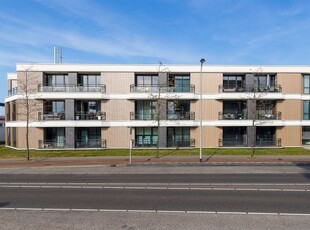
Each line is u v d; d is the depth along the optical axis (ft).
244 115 103.96
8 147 107.76
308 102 103.71
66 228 23.99
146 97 97.50
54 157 77.46
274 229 23.63
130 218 26.63
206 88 100.73
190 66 100.27
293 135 102.47
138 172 55.57
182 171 56.49
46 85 100.17
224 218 26.58
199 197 34.99
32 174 54.08
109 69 99.40
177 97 97.71
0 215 27.73
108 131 99.50
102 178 49.03
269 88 101.65
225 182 44.78
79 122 96.37
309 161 67.31
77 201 33.19
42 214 27.99
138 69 99.86
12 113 105.50
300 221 25.63
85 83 102.06
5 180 47.70
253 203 32.01
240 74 103.81
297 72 102.42
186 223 25.18
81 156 78.95
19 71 96.58
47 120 95.81
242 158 72.79
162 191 38.50
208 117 100.78
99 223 25.25
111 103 99.45
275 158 72.69
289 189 39.40
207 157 74.95
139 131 102.94
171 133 103.76
